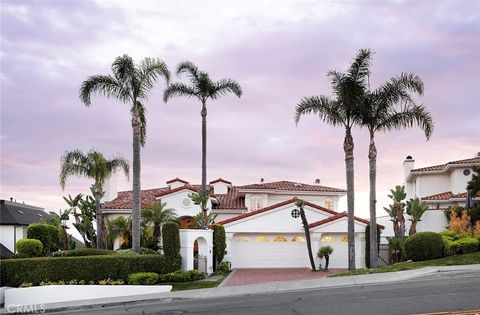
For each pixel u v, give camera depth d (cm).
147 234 3491
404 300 1459
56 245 3084
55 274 2452
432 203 3588
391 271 2239
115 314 1691
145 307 1820
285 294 1830
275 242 3469
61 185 3469
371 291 1688
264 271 3114
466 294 1483
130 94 2864
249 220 3422
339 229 3294
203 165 3500
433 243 2528
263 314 1434
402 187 3058
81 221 3669
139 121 2850
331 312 1381
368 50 2689
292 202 3434
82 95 2830
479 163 3431
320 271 3012
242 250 3466
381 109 2733
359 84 2647
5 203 3800
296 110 2761
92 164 3503
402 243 2850
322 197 4156
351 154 2733
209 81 3544
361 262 3228
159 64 2895
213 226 3095
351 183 2712
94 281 2458
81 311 1883
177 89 3544
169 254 2541
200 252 2816
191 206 3781
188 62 3562
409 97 2720
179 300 1939
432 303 1391
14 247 3594
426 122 2697
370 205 2738
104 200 4316
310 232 3328
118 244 3800
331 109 2719
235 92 3578
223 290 2072
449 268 2136
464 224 2923
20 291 2241
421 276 2002
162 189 4578
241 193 4094
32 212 4231
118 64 2820
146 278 2381
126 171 3569
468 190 3100
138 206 2767
